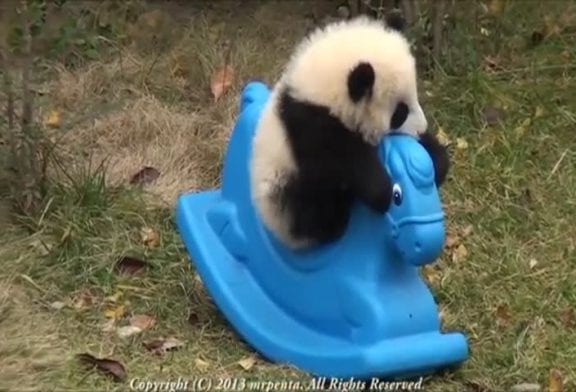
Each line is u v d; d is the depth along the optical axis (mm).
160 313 4633
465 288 4855
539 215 5457
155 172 5730
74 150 5820
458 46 6707
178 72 6660
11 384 4117
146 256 4977
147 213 5324
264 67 6660
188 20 7375
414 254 3928
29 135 5223
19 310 4578
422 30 6566
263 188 4227
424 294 4141
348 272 4109
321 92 3973
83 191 5301
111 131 6035
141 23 7047
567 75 6758
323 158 4000
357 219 4105
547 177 5762
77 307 4633
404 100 4035
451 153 5871
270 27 7254
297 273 4285
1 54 5445
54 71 6523
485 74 6598
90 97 6359
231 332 4508
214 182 5754
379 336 4020
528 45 7078
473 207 5520
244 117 4535
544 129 6168
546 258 5133
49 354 4301
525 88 6535
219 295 4469
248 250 4480
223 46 6934
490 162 5844
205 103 6434
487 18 7160
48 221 5156
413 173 3930
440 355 4094
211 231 4648
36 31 5566
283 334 4281
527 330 4570
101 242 5055
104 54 6793
